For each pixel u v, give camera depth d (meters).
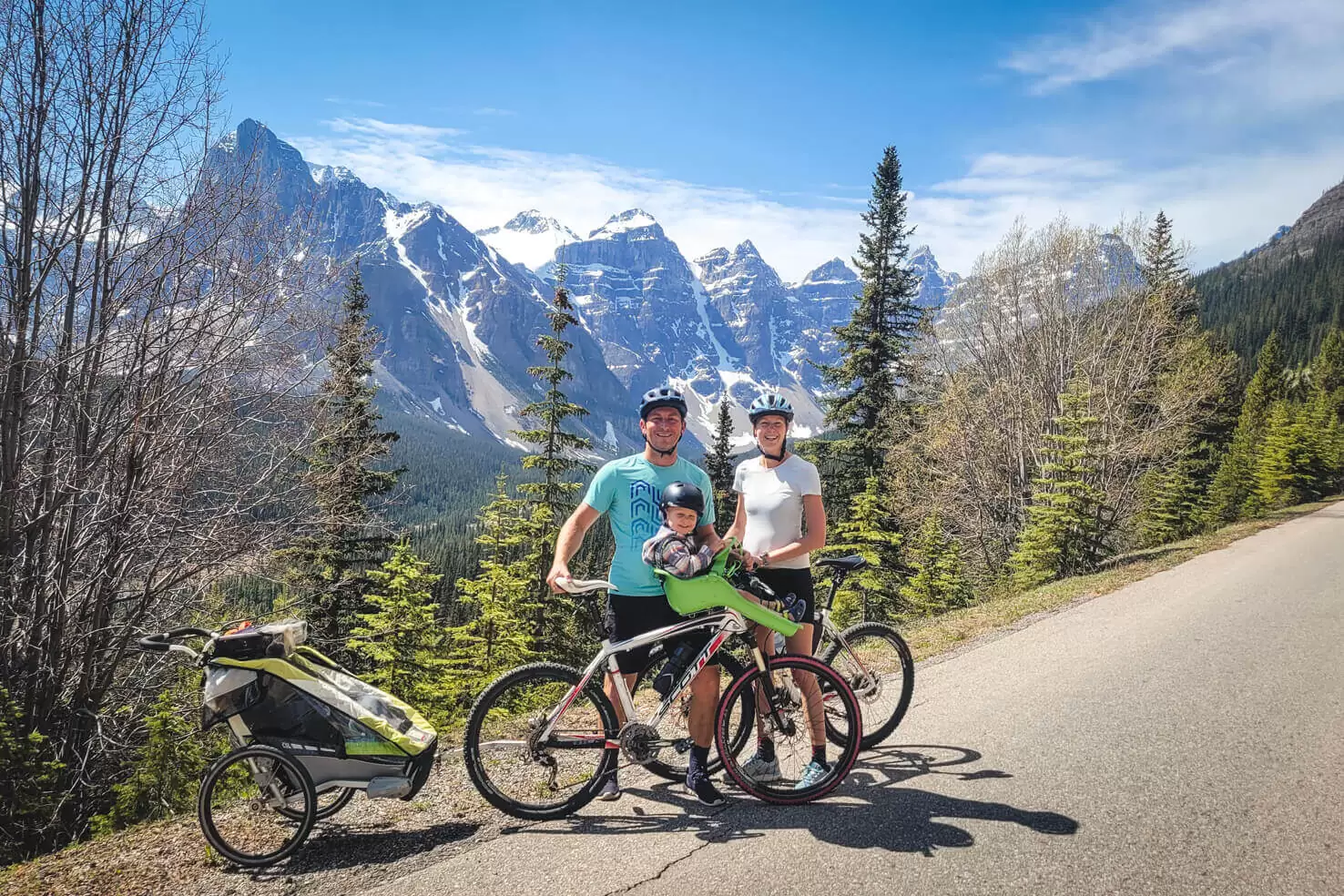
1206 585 11.23
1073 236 32.16
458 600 20.81
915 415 31.36
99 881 3.60
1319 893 3.01
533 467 21.41
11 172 8.73
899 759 4.63
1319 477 42.50
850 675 5.03
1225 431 57.72
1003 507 32.34
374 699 4.00
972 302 34.59
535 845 3.67
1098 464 18.08
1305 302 148.38
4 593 8.62
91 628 9.03
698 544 4.20
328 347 10.66
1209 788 4.02
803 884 3.18
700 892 3.15
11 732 7.41
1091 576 13.25
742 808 4.01
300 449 10.64
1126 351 30.11
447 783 4.56
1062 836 3.52
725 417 38.31
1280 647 7.14
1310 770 4.21
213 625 10.39
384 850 3.73
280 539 10.49
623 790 4.32
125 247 9.31
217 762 3.75
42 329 9.02
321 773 3.83
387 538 19.44
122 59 9.12
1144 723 5.09
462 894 3.24
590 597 4.30
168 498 9.33
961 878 3.18
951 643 8.20
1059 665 6.78
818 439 30.47
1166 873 3.18
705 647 4.16
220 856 3.74
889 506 26.88
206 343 9.59
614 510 4.28
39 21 8.71
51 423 9.07
